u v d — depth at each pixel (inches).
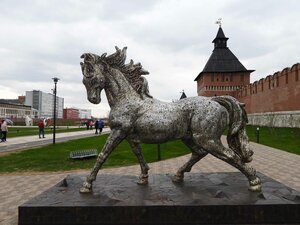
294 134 828.6
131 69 173.2
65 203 146.3
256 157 451.2
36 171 350.0
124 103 167.8
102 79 167.9
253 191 165.0
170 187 175.3
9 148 601.3
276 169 349.7
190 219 142.4
